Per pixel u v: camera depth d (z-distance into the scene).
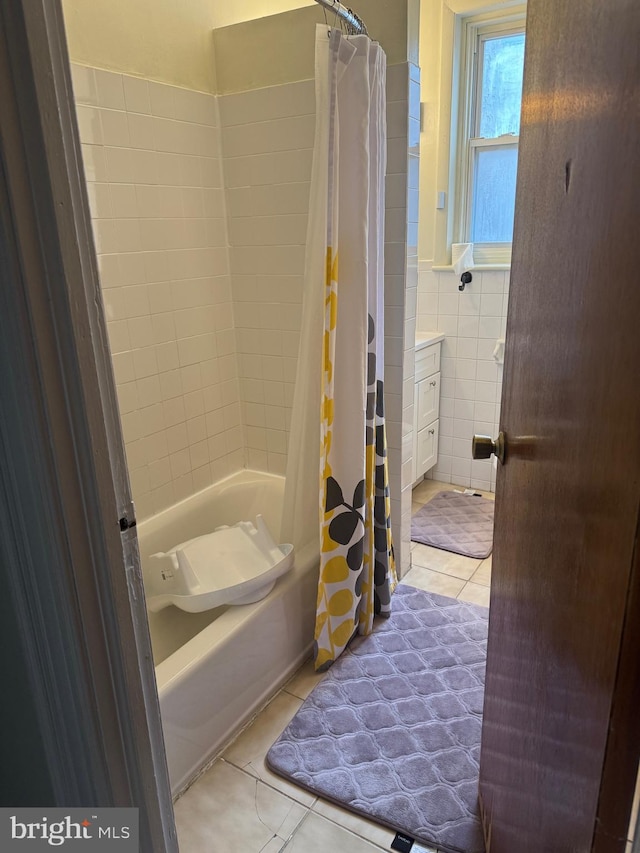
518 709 0.99
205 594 1.72
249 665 1.75
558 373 0.76
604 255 0.59
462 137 2.93
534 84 0.91
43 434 0.64
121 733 0.78
